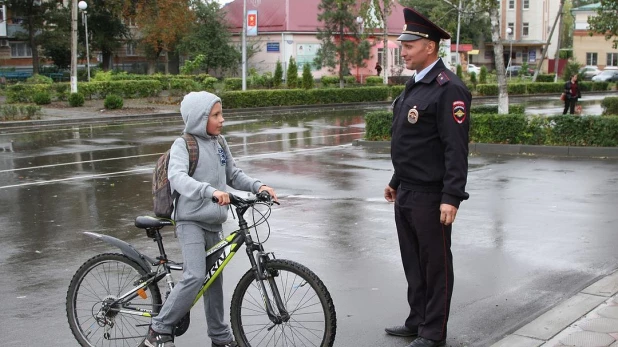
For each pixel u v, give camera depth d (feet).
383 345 16.70
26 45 183.52
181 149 15.05
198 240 14.96
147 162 51.29
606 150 49.55
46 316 18.97
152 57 173.17
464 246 25.61
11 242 27.66
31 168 48.47
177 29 159.53
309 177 42.91
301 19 166.61
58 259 25.04
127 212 33.35
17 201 36.45
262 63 168.45
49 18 166.30
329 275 22.34
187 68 140.46
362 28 145.48
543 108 109.40
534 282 21.27
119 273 15.93
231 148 59.11
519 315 18.48
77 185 41.24
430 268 15.90
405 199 15.98
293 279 15.01
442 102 15.11
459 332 17.33
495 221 29.53
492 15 61.62
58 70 181.27
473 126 55.88
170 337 14.94
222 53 160.66
